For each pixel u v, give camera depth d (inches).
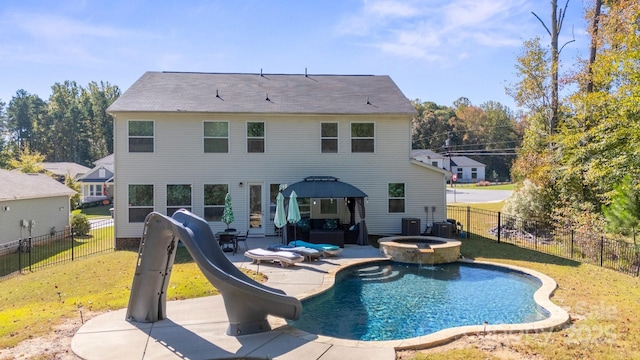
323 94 789.9
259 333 277.6
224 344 257.0
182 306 339.3
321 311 365.7
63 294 398.6
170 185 706.2
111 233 944.9
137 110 673.6
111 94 3437.5
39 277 489.4
